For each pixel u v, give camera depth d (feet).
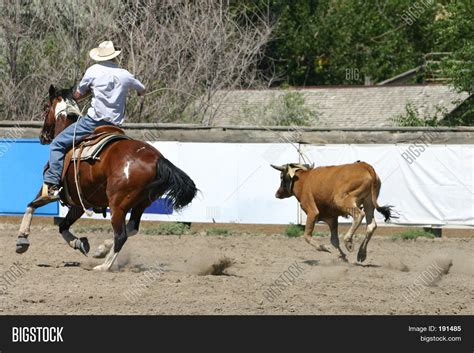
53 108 43.50
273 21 113.39
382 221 63.41
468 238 61.82
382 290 37.27
